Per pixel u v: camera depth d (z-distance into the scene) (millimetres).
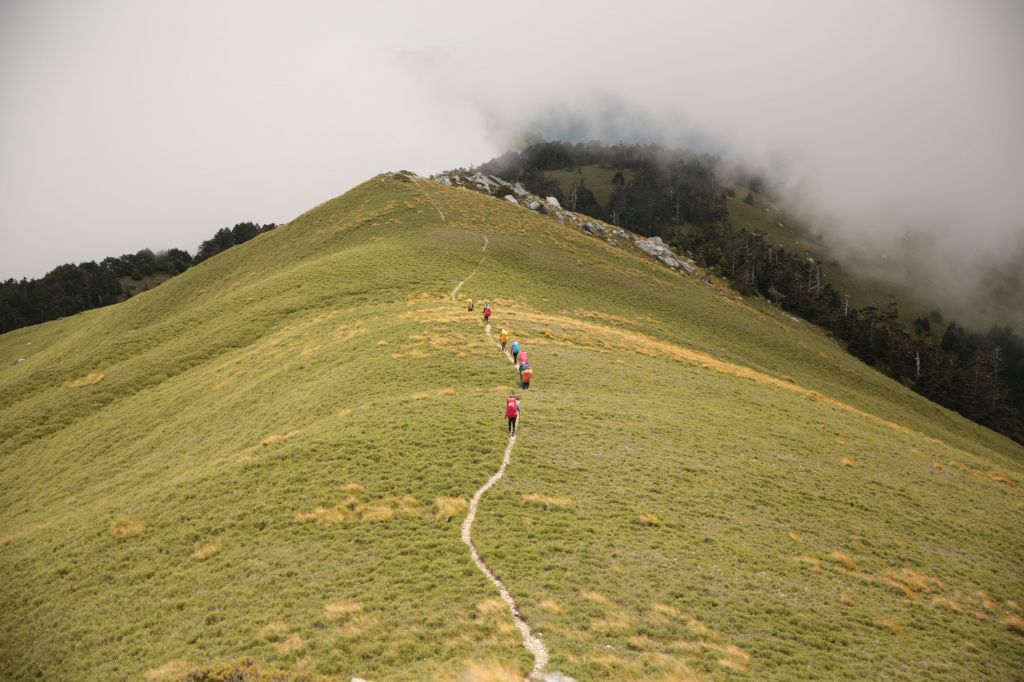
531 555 24359
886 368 166875
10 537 35312
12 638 24328
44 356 97312
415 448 33844
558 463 33062
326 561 24969
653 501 30344
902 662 21031
